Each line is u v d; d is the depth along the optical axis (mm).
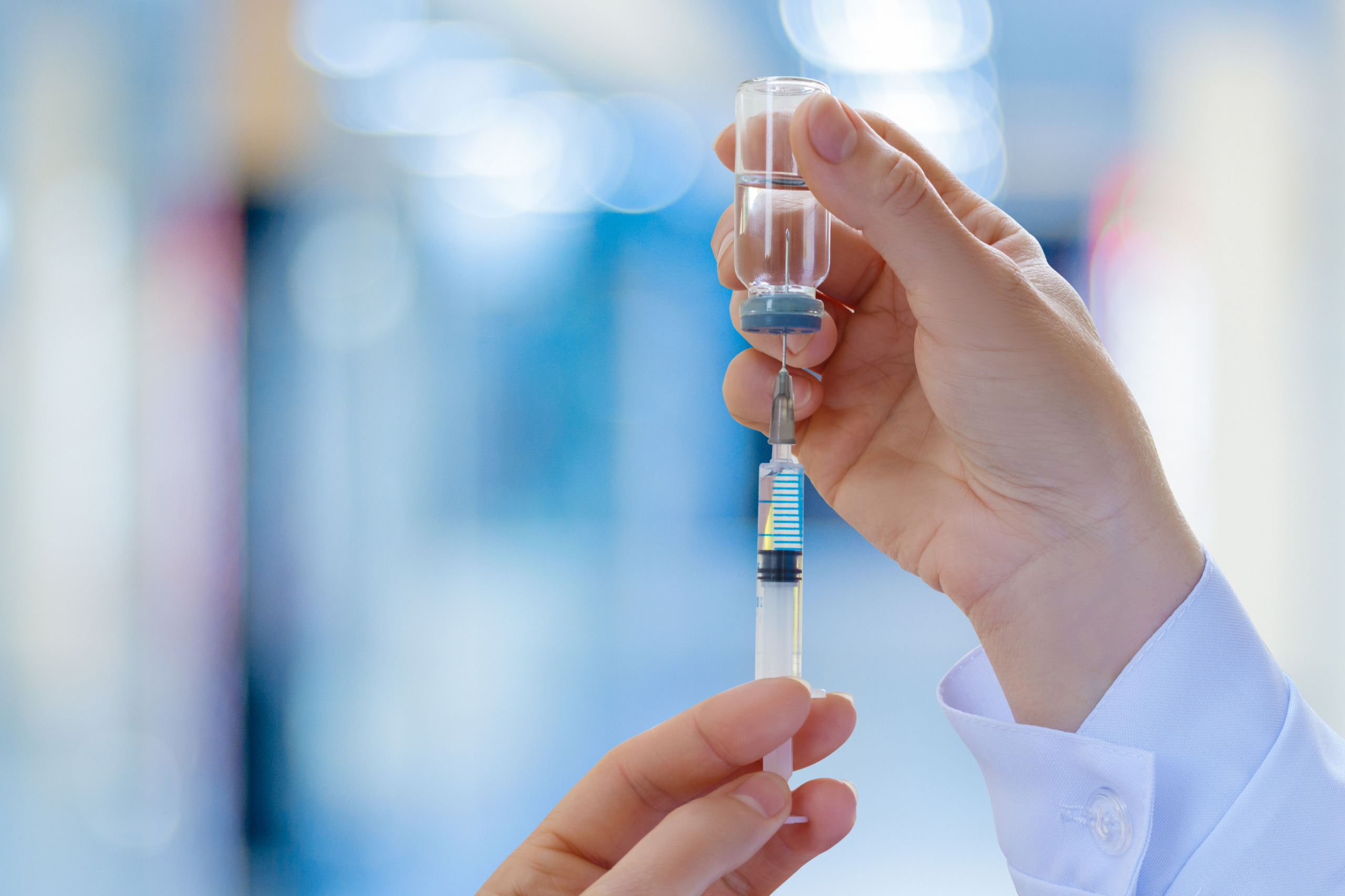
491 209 2646
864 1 2355
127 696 1442
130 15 1688
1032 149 2480
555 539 3102
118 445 1639
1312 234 1891
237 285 1907
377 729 1321
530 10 2232
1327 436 1776
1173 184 2002
